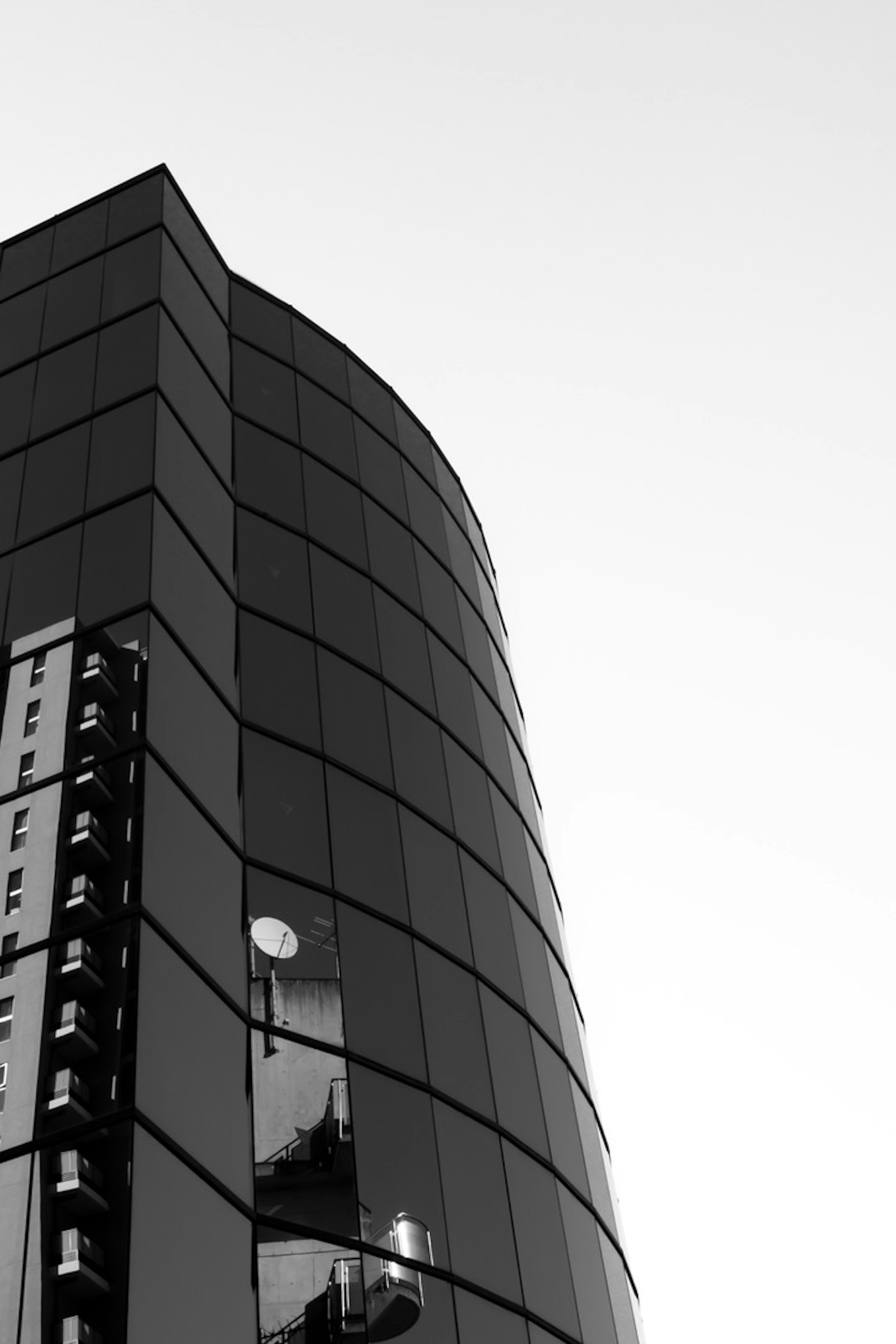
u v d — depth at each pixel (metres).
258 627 22.89
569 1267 20.06
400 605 26.72
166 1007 16.42
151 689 19.20
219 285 28.84
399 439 31.27
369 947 20.22
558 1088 22.77
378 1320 16.38
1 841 18.02
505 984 22.73
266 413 27.22
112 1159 14.86
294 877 19.95
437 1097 19.44
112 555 21.11
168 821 18.17
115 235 27.28
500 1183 19.55
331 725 22.73
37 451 23.39
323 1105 17.78
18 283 27.42
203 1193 15.59
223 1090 16.75
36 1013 16.20
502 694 29.41
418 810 23.22
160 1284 14.41
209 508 23.52
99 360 24.64
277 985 18.50
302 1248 16.34
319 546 25.66
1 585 21.36
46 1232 14.46
